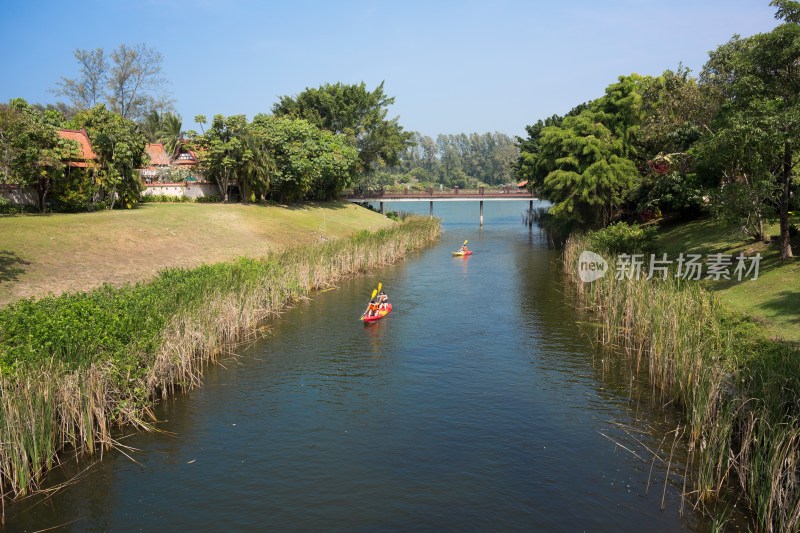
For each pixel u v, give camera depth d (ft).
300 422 52.24
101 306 59.88
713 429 40.65
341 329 82.99
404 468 43.96
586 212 167.63
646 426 50.55
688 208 143.23
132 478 42.86
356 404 56.24
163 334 58.54
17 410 40.98
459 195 279.28
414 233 188.65
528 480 42.01
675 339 55.93
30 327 50.93
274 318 89.40
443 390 59.67
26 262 86.53
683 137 136.26
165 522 37.58
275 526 36.91
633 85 160.04
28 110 134.62
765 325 65.98
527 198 281.33
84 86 249.34
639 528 36.35
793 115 76.23
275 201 201.87
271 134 191.31
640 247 112.88
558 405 55.36
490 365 67.26
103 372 48.70
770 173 87.51
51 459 43.91
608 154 154.71
